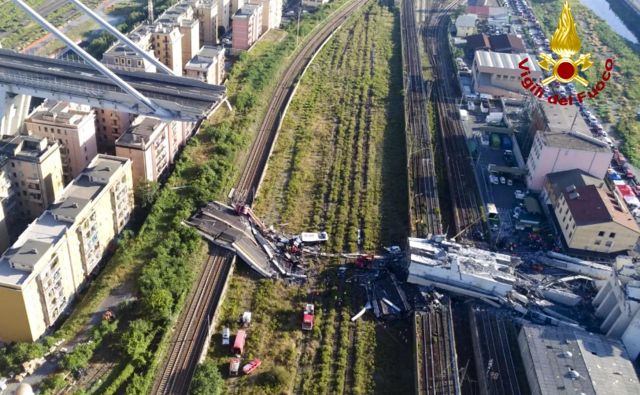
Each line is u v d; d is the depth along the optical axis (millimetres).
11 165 129250
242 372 105188
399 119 194250
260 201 150250
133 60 177250
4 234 126500
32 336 104688
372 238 140375
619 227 131500
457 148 178375
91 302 113250
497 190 159000
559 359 103875
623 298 111062
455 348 110000
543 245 139375
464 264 123875
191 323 112688
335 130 186250
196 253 127938
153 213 136750
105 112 160250
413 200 151625
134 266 122188
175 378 102188
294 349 110562
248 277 126875
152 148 145375
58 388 97500
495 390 103062
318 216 146125
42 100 182875
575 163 151750
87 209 117688
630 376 101688
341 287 125312
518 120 189125
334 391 103375
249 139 174625
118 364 102500
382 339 114375
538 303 122062
